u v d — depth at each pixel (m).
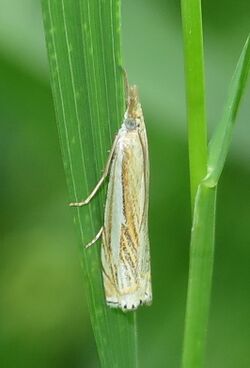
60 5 0.10
